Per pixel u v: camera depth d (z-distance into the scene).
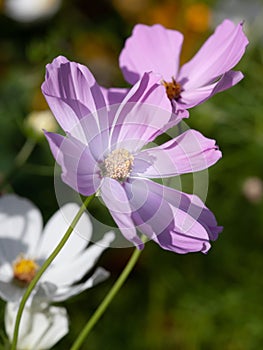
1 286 0.35
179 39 0.33
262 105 0.68
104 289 0.63
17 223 0.38
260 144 0.68
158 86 0.25
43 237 0.38
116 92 0.30
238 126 0.68
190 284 0.65
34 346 0.33
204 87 0.30
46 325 0.33
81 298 0.61
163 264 0.65
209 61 0.31
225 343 0.64
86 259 0.37
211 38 0.32
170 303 0.64
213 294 0.64
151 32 0.33
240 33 0.29
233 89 0.68
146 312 0.64
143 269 0.65
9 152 0.68
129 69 0.33
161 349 0.63
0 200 0.38
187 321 0.64
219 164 0.68
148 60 0.33
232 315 0.64
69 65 0.25
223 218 0.68
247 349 0.64
